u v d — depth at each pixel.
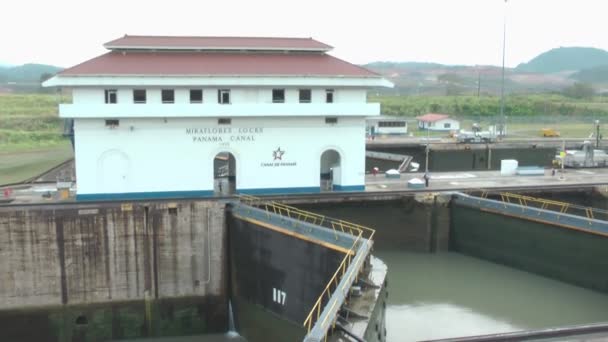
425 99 179.12
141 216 36.97
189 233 38.12
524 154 86.62
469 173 57.38
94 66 40.03
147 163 40.84
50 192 43.16
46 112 152.75
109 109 38.91
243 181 42.97
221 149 42.09
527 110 158.75
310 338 17.91
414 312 34.47
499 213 41.91
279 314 35.03
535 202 47.47
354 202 43.62
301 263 33.03
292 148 43.47
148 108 39.44
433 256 45.06
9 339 36.25
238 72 41.31
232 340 38.16
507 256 42.03
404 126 108.31
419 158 84.88
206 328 39.19
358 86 43.56
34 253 35.72
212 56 43.78
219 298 39.34
